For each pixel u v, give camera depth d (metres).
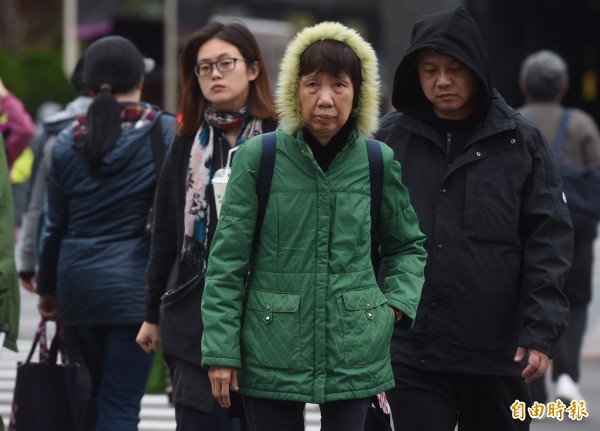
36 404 13.06
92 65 13.36
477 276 10.74
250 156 9.45
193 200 11.44
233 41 11.55
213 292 9.38
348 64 9.36
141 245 13.21
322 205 9.38
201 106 11.67
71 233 13.27
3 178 11.88
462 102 10.80
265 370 9.33
